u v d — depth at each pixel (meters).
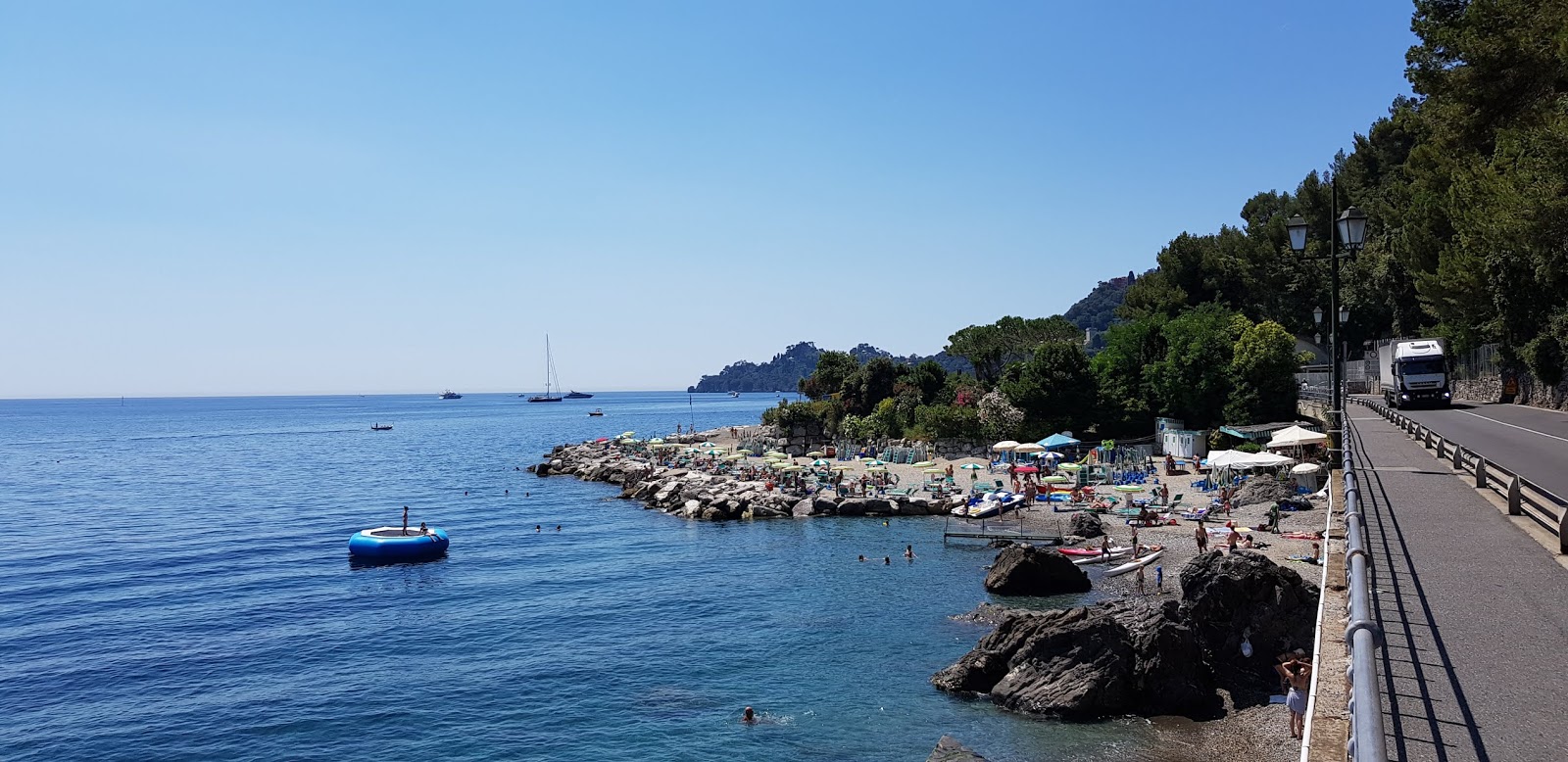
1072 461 74.31
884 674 31.73
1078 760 23.64
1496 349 69.75
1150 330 82.69
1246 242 108.81
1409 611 15.54
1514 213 41.78
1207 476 61.91
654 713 29.23
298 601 45.34
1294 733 22.92
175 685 33.03
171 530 69.38
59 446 190.50
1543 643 13.77
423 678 33.28
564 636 38.09
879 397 109.19
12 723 29.64
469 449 164.12
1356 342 103.81
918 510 64.12
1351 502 16.48
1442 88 39.28
